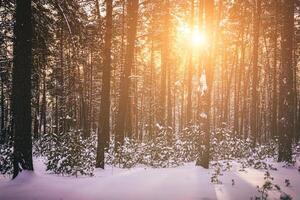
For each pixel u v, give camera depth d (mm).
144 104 52031
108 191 9422
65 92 27375
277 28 28109
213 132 18156
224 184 10781
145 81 45875
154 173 12523
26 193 9125
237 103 33844
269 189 9750
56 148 12820
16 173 10781
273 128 27609
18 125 10914
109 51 15102
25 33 11078
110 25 14984
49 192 9227
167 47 27000
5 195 8969
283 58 17094
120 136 18219
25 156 10859
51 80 26875
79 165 12094
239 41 35625
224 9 31016
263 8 28984
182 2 28094
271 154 19562
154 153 15656
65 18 12141
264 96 41781
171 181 10875
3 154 12805
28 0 11148
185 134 18188
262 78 45938
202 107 14156
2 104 31797
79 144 12602
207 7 14164
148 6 26234
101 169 14086
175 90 47625
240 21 32344
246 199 9117
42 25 13484
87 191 9391
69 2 12602
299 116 39125
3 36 12531
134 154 15812
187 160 17500
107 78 15000
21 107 10945
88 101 39031
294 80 32000
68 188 9703
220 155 18219
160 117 24578
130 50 19016
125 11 25016
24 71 11039
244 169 14547
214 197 9094
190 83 27859
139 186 10070
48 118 39844
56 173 12352
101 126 14617
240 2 29969
